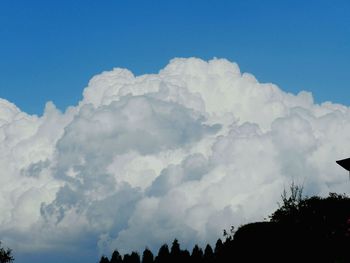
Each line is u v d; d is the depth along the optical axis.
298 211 39.41
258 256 39.38
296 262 37.81
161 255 81.62
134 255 84.25
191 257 77.56
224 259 41.97
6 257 46.12
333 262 36.50
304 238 38.12
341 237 37.06
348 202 38.78
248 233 40.94
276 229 39.44
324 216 38.34
